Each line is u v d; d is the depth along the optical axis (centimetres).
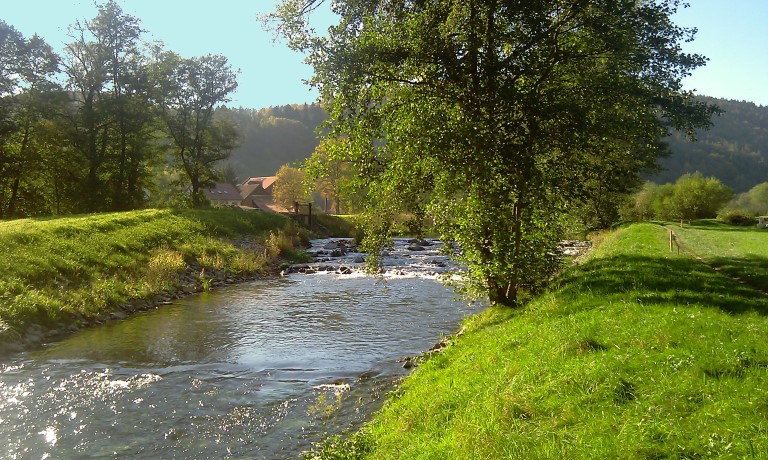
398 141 1238
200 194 5741
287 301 2269
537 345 898
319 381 1242
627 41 1253
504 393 712
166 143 5800
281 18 1322
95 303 1939
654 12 1266
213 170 6050
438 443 667
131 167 5206
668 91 1326
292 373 1302
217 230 3725
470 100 1267
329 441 877
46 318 1700
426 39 1226
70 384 1222
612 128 1255
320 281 2884
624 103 1302
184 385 1219
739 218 5016
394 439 767
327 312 2030
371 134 1314
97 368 1345
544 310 1160
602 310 1022
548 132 1252
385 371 1308
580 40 1339
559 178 1254
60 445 912
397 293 2466
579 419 593
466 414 714
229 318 1934
